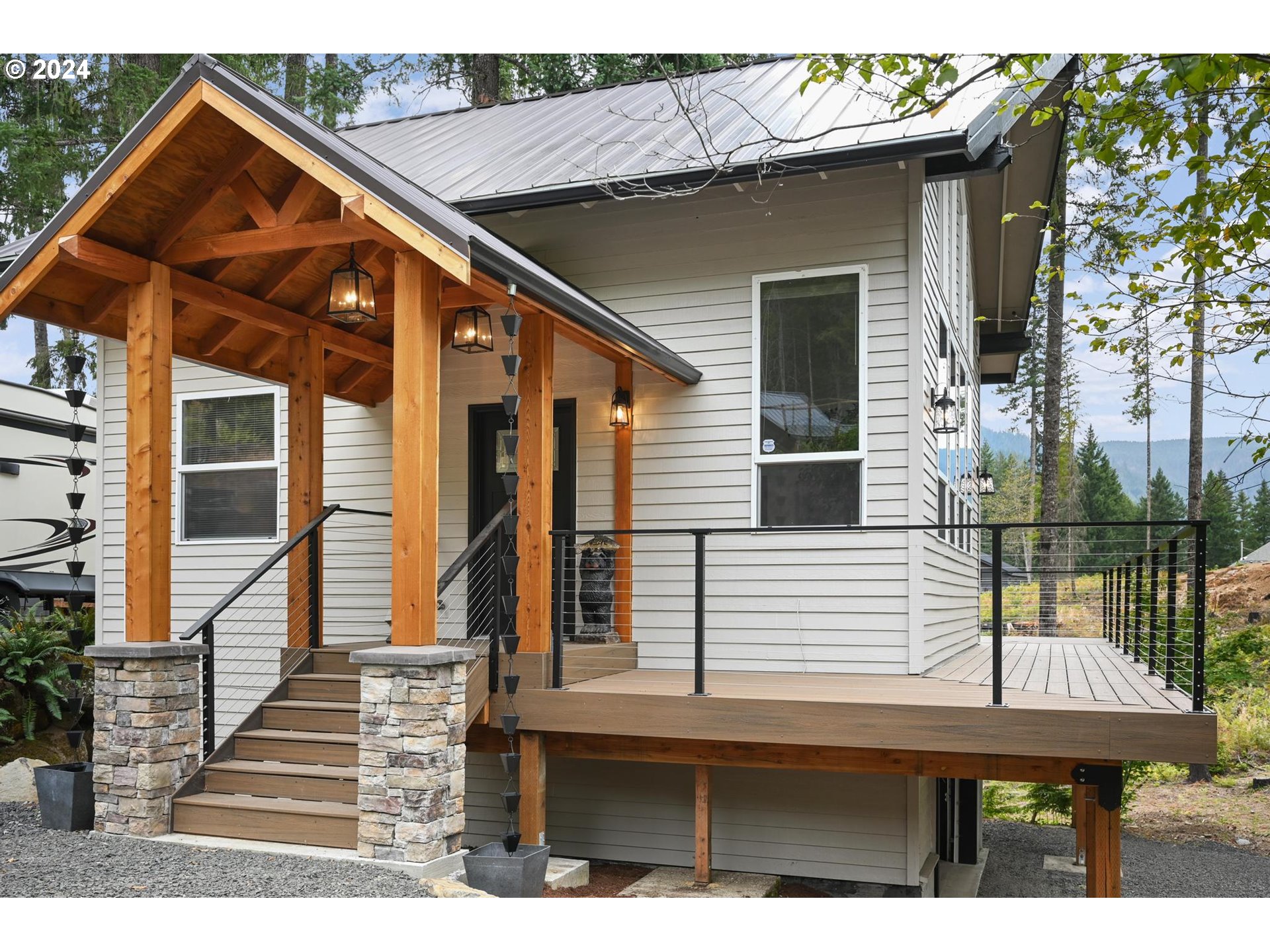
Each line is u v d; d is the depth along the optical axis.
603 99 12.85
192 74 6.38
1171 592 7.53
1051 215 14.12
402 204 6.06
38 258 6.82
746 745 7.29
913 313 8.70
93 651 6.80
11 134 15.99
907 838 8.12
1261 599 22.50
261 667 10.59
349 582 10.50
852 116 9.27
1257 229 7.60
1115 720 6.26
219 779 6.98
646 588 9.31
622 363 9.33
